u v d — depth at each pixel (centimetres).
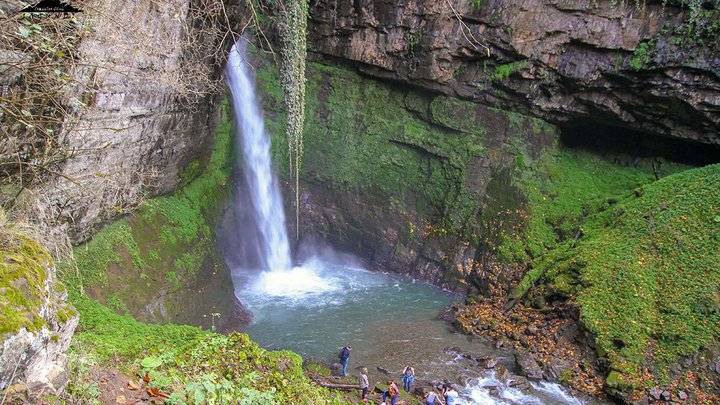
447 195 1986
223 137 1841
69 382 426
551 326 1453
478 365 1361
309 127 2136
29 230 475
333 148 2123
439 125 2000
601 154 1986
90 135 933
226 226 1880
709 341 1190
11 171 700
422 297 1839
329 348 1441
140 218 1315
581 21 1666
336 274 2069
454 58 1877
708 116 1598
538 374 1295
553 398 1215
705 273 1313
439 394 1212
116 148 1079
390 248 2072
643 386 1173
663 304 1302
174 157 1451
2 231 405
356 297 1831
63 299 421
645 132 1812
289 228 2167
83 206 1011
